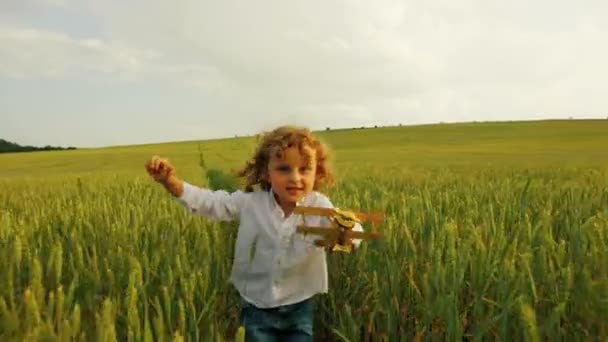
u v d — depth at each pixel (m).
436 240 3.47
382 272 3.35
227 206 3.32
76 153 54.75
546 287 2.82
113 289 2.99
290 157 3.04
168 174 3.17
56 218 4.73
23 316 2.55
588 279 2.48
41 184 13.86
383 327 3.06
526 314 2.11
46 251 3.47
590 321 2.45
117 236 4.05
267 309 3.22
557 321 2.38
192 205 3.25
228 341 3.24
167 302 2.61
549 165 19.14
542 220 3.67
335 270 3.69
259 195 3.32
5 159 49.53
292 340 3.23
